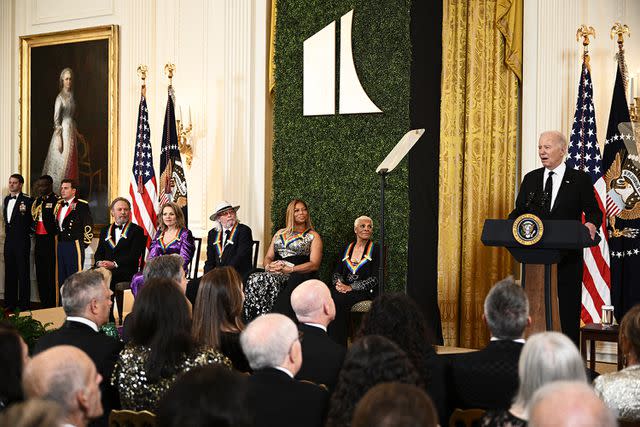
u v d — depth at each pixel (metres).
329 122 7.13
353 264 6.28
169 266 3.68
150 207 7.77
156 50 8.22
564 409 1.28
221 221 6.72
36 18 8.98
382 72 6.95
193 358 2.62
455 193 6.61
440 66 6.74
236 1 7.49
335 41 7.12
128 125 8.39
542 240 4.03
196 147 7.94
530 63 6.32
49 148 8.88
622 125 5.32
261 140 7.41
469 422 2.47
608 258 5.61
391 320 2.66
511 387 2.50
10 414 1.30
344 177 7.08
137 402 2.64
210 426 1.54
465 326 6.50
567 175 4.61
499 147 6.46
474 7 6.50
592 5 6.16
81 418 1.85
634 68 6.05
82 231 8.25
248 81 7.44
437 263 6.68
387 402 1.37
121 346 2.95
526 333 4.11
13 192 8.67
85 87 8.64
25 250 8.62
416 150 6.82
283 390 2.27
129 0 8.37
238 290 3.20
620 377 2.38
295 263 6.51
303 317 3.03
